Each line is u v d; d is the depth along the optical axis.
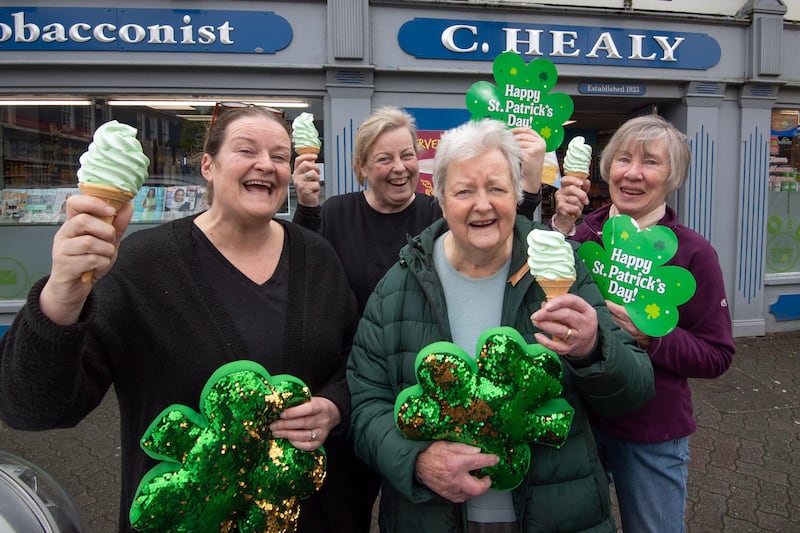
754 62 5.88
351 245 2.49
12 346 1.19
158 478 1.34
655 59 5.76
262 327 1.54
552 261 1.42
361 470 2.01
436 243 1.78
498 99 2.30
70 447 3.91
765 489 3.34
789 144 6.42
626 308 1.73
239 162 1.51
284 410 1.43
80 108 5.25
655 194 1.92
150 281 1.47
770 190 6.43
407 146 2.44
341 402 1.63
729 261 6.21
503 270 1.67
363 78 5.24
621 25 5.66
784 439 3.96
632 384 1.44
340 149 5.32
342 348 1.85
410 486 1.45
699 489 3.34
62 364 1.16
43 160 5.34
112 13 4.92
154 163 5.40
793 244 6.57
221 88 5.16
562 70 5.61
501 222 1.54
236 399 1.37
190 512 1.33
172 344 1.45
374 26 5.26
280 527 1.42
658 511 1.85
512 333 1.46
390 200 2.49
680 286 1.63
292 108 5.41
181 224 1.62
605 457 2.01
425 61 5.38
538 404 1.45
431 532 1.55
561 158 7.21
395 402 1.57
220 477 1.35
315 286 1.68
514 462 1.45
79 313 1.17
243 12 5.05
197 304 1.49
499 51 5.47
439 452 1.45
